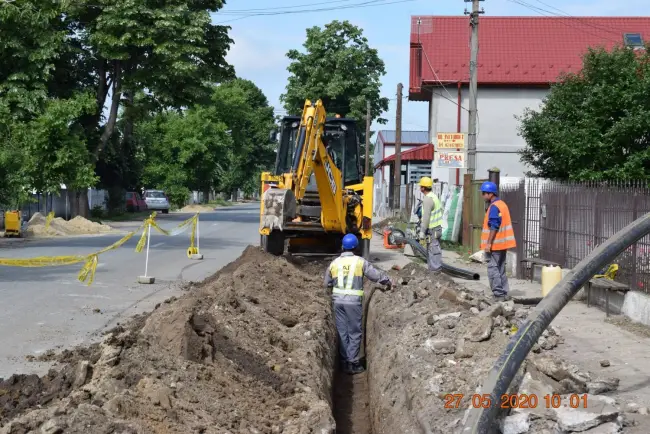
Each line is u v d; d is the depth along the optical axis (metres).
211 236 29.23
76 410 5.13
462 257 21.23
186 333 6.89
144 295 13.38
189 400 5.86
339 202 16.05
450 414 6.27
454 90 36.34
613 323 10.45
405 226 32.41
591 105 20.19
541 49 36.88
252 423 5.89
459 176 36.53
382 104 61.47
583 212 13.62
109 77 41.81
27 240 26.50
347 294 11.19
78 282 14.91
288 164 18.20
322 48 60.09
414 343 8.73
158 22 36.75
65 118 33.47
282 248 17.47
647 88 19.16
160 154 68.75
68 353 8.53
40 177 33.38
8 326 10.34
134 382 5.85
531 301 12.18
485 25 38.19
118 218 45.44
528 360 6.89
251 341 8.11
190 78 38.81
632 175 18.77
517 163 36.06
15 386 6.23
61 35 35.66
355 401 9.96
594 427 5.63
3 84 34.81
